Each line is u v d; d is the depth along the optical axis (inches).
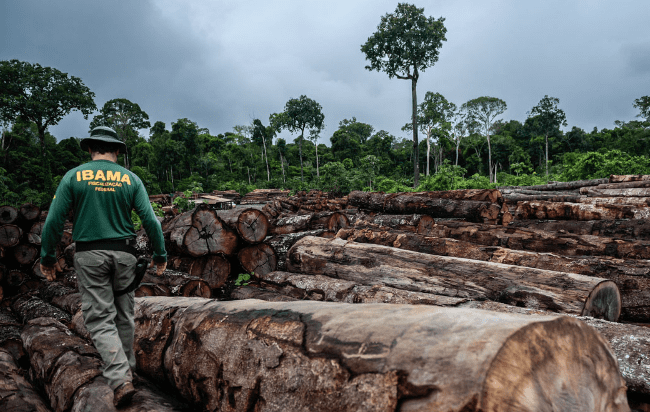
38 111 1642.5
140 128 2842.0
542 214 269.7
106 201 76.9
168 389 83.5
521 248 189.6
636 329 83.0
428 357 42.1
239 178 2992.1
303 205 542.6
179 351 77.1
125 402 72.4
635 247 159.6
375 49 1635.1
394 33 1562.5
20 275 249.4
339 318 57.1
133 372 85.4
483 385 35.8
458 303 120.0
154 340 87.0
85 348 97.3
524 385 37.4
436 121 2266.2
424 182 940.0
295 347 56.2
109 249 75.8
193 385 71.6
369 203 359.9
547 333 40.9
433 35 1540.4
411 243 183.8
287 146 3885.3
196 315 80.2
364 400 44.1
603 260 142.3
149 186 2202.3
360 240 199.8
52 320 124.4
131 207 81.0
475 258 165.3
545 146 2647.6
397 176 2479.1
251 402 58.5
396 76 1659.7
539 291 116.2
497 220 281.6
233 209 204.5
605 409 43.9
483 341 39.9
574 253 173.6
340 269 161.6
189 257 197.0
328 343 52.9
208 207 191.8
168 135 3238.2
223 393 64.1
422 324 48.2
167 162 2721.5
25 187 1349.7
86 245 75.1
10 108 1643.7
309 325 58.4
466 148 2869.1
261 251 199.6
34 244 294.4
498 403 35.7
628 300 131.3
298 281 162.4
